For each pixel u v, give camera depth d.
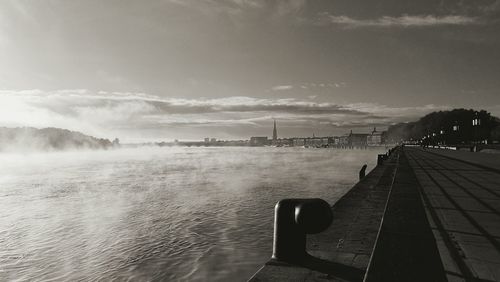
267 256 17.70
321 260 4.79
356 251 5.24
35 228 25.58
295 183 47.12
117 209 32.31
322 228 4.57
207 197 37.16
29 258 19.14
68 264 18.02
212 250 18.86
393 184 14.52
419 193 11.52
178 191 43.34
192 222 25.56
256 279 4.07
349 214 8.32
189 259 17.72
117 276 16.23
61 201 38.19
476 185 15.70
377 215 8.18
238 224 24.33
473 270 5.00
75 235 23.53
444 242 6.54
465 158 42.75
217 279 15.11
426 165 29.73
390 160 37.88
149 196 39.69
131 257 18.61
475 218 8.69
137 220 27.19
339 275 4.21
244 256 17.80
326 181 49.00
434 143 148.62
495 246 6.25
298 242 4.82
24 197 41.44
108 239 22.17
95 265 17.73
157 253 18.98
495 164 30.91
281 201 4.87
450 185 15.70
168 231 23.42
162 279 15.60
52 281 16.16
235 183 50.00
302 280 4.04
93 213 30.86
